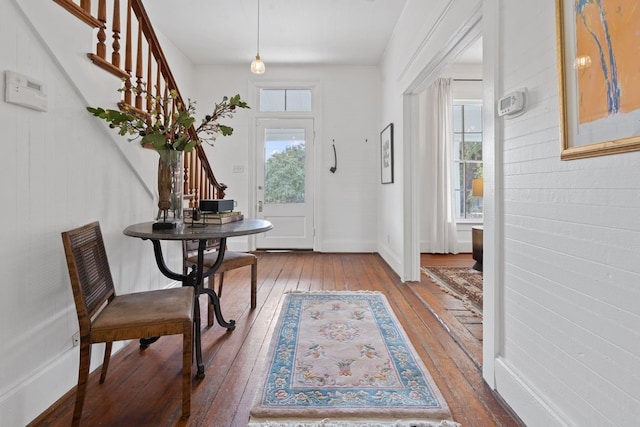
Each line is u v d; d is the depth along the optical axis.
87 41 1.76
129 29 2.16
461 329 2.31
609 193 0.99
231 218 2.23
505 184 1.55
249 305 2.81
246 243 5.26
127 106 1.97
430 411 1.45
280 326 2.37
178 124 2.03
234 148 5.24
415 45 3.07
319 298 2.98
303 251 5.29
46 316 1.50
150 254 2.48
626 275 0.93
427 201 5.18
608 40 0.96
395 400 1.53
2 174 1.30
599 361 1.02
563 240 1.17
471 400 1.55
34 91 1.43
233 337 2.21
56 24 1.54
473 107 5.38
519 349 1.45
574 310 1.12
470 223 5.25
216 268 2.11
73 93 1.69
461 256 4.93
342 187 5.24
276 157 5.29
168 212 2.01
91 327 1.34
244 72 5.21
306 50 4.68
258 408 1.47
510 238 1.51
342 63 5.11
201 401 1.54
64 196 1.62
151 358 1.94
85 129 1.77
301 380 1.69
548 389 1.25
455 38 2.22
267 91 5.31
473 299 2.95
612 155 0.97
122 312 1.45
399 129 3.77
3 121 1.30
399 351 1.99
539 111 1.30
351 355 1.95
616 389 0.97
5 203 1.31
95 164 1.86
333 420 1.41
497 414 1.45
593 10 1.01
